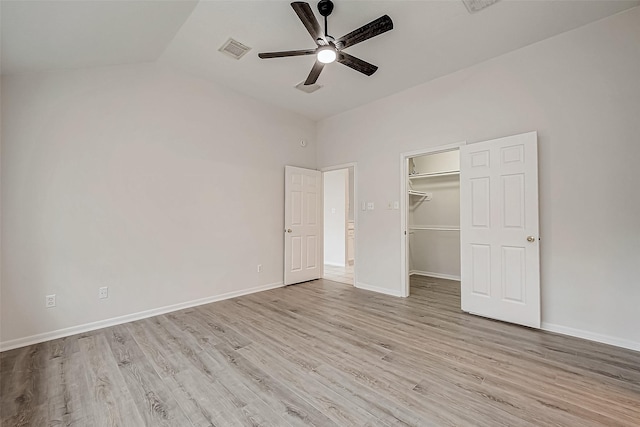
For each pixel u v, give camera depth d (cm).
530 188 286
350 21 261
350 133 473
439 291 434
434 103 370
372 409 169
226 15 255
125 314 313
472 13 249
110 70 308
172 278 349
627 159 246
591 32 262
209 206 383
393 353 237
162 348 248
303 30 277
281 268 469
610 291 253
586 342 256
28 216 262
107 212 304
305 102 446
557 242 279
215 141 390
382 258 425
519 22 261
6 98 253
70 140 284
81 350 246
